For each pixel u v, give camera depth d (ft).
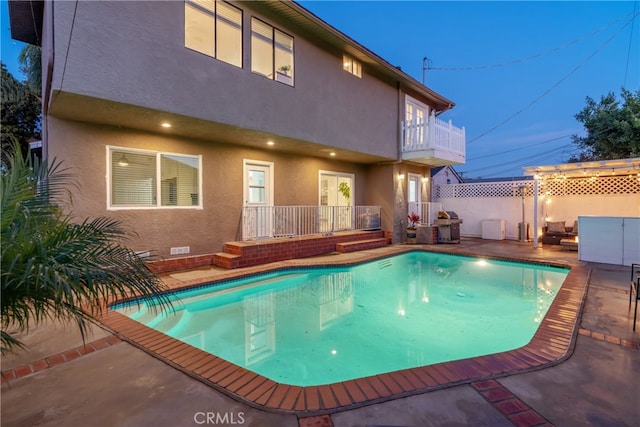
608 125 47.01
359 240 39.04
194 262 26.73
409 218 44.45
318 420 7.74
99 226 8.09
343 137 33.53
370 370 12.85
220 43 23.63
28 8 26.35
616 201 38.60
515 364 10.50
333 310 20.12
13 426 7.44
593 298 17.76
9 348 7.49
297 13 27.12
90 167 22.04
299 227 35.14
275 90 26.84
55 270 5.98
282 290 24.40
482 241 44.62
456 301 21.59
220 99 23.04
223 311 19.74
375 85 38.40
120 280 7.06
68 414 7.91
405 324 17.63
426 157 40.24
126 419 7.73
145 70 19.34
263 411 8.11
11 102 40.16
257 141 29.19
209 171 28.37
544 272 28.58
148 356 11.03
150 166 24.95
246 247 27.45
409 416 7.87
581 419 7.71
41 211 7.01
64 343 11.93
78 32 16.98
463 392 8.90
